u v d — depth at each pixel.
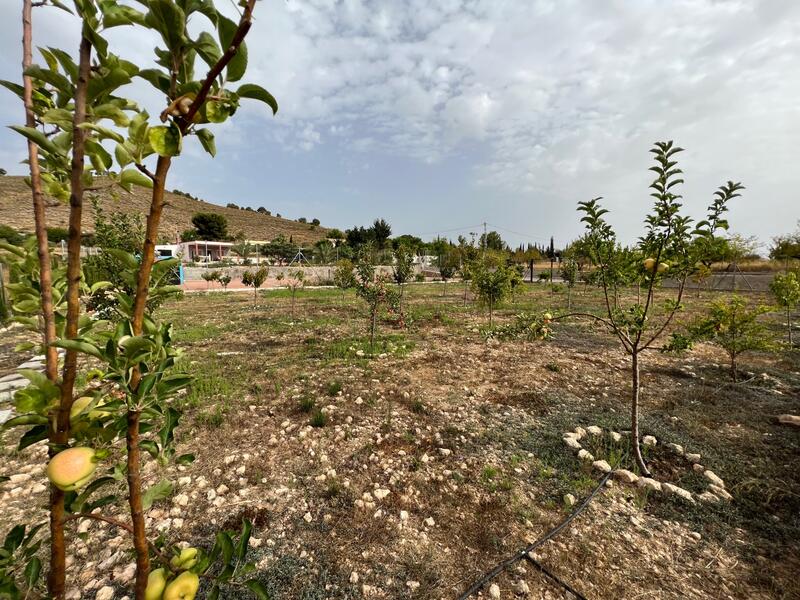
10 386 5.67
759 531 3.02
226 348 8.62
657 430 4.60
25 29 1.01
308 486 3.54
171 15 0.81
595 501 3.37
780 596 2.45
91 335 1.15
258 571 2.59
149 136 0.84
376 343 9.07
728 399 5.64
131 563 2.63
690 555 2.79
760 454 4.09
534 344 9.12
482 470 3.83
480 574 2.62
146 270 0.97
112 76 0.89
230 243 49.41
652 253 3.78
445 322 12.10
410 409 5.28
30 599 1.37
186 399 5.43
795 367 7.29
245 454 4.04
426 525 3.08
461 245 27.56
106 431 1.08
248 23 0.83
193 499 3.34
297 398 5.54
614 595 2.47
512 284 14.84
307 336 9.89
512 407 5.38
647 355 8.23
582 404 5.48
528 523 3.08
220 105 0.91
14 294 1.15
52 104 1.11
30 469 3.77
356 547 2.83
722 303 6.58
